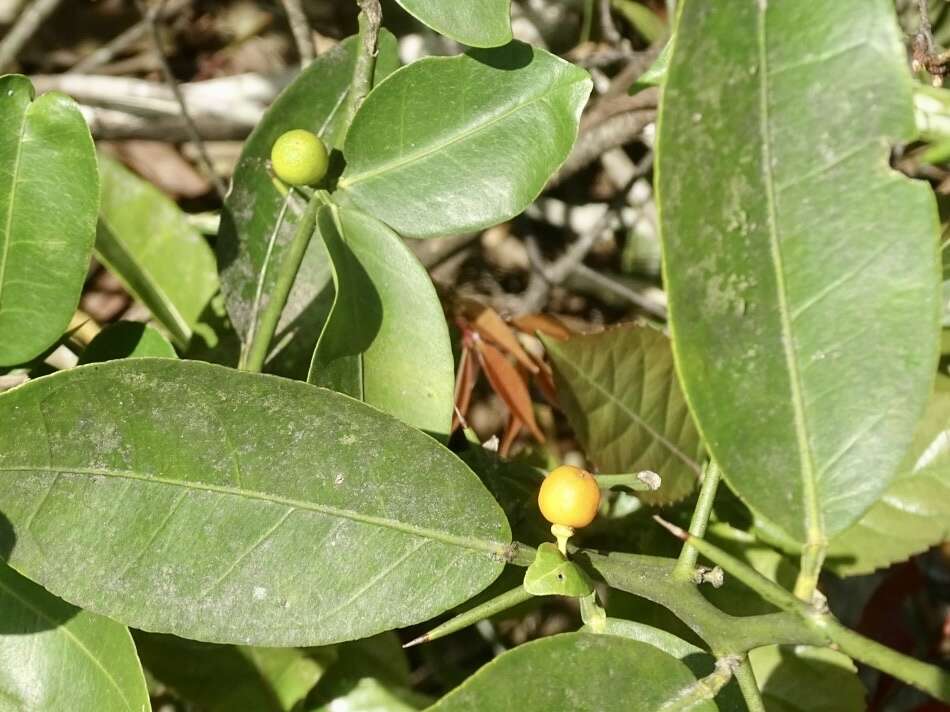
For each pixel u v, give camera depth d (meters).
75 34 0.58
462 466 0.27
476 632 0.44
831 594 0.44
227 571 0.26
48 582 0.26
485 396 0.48
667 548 0.36
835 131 0.25
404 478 0.27
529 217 0.53
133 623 0.26
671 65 0.24
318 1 0.57
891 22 0.25
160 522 0.26
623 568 0.27
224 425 0.26
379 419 0.26
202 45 0.58
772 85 0.25
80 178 0.29
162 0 0.53
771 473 0.26
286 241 0.34
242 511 0.27
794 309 0.25
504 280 0.55
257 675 0.35
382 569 0.27
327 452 0.26
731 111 0.24
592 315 0.55
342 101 0.33
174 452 0.26
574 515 0.26
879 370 0.25
